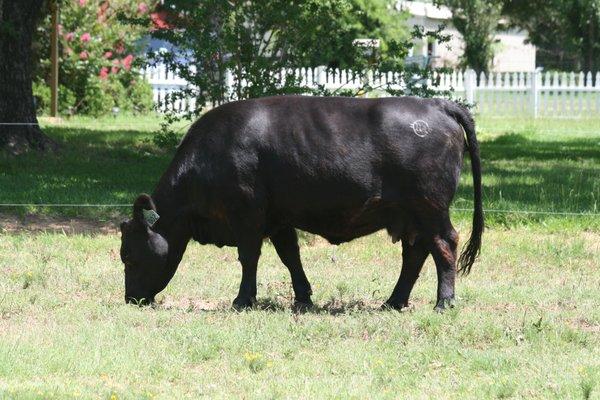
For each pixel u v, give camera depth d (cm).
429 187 1261
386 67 2356
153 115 4178
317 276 1535
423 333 1163
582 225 1909
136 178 2370
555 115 4612
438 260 1276
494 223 1933
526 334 1153
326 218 1288
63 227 1883
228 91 2434
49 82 4000
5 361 1020
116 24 4153
